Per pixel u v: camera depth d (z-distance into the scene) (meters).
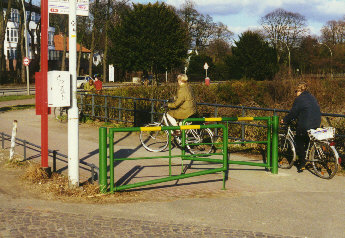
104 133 5.71
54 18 73.25
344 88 16.66
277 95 19.30
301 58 68.69
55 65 66.38
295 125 7.82
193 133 8.76
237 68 67.94
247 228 4.61
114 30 48.81
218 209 5.26
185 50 49.34
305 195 5.89
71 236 4.30
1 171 7.16
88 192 5.85
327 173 7.10
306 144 7.27
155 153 8.88
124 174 7.03
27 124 13.29
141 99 12.12
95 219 4.82
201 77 66.38
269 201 5.61
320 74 19.33
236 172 7.27
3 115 15.98
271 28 71.31
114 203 5.46
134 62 47.88
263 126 8.64
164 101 11.42
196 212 5.14
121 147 9.55
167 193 5.96
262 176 6.99
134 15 47.41
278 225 4.72
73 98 5.91
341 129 8.20
